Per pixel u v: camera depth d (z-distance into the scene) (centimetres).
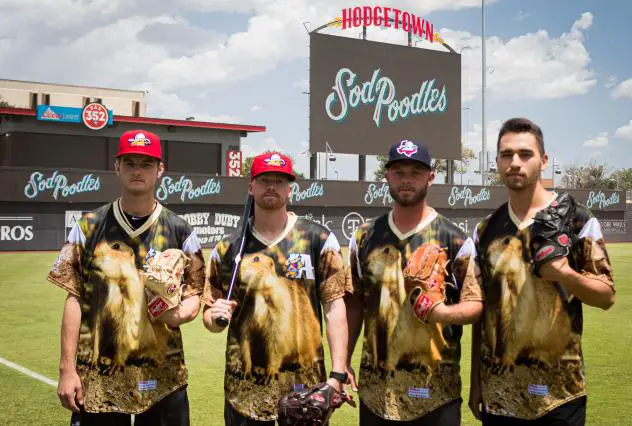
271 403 289
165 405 299
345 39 2752
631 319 856
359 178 2844
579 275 262
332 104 2722
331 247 298
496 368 284
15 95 5294
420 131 2941
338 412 467
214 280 307
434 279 281
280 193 293
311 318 296
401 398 289
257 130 3228
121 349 294
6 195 2195
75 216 2311
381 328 296
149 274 285
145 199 304
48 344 689
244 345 293
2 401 482
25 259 1848
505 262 285
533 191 285
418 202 296
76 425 305
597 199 3303
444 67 3005
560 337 273
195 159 3136
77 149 2848
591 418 438
